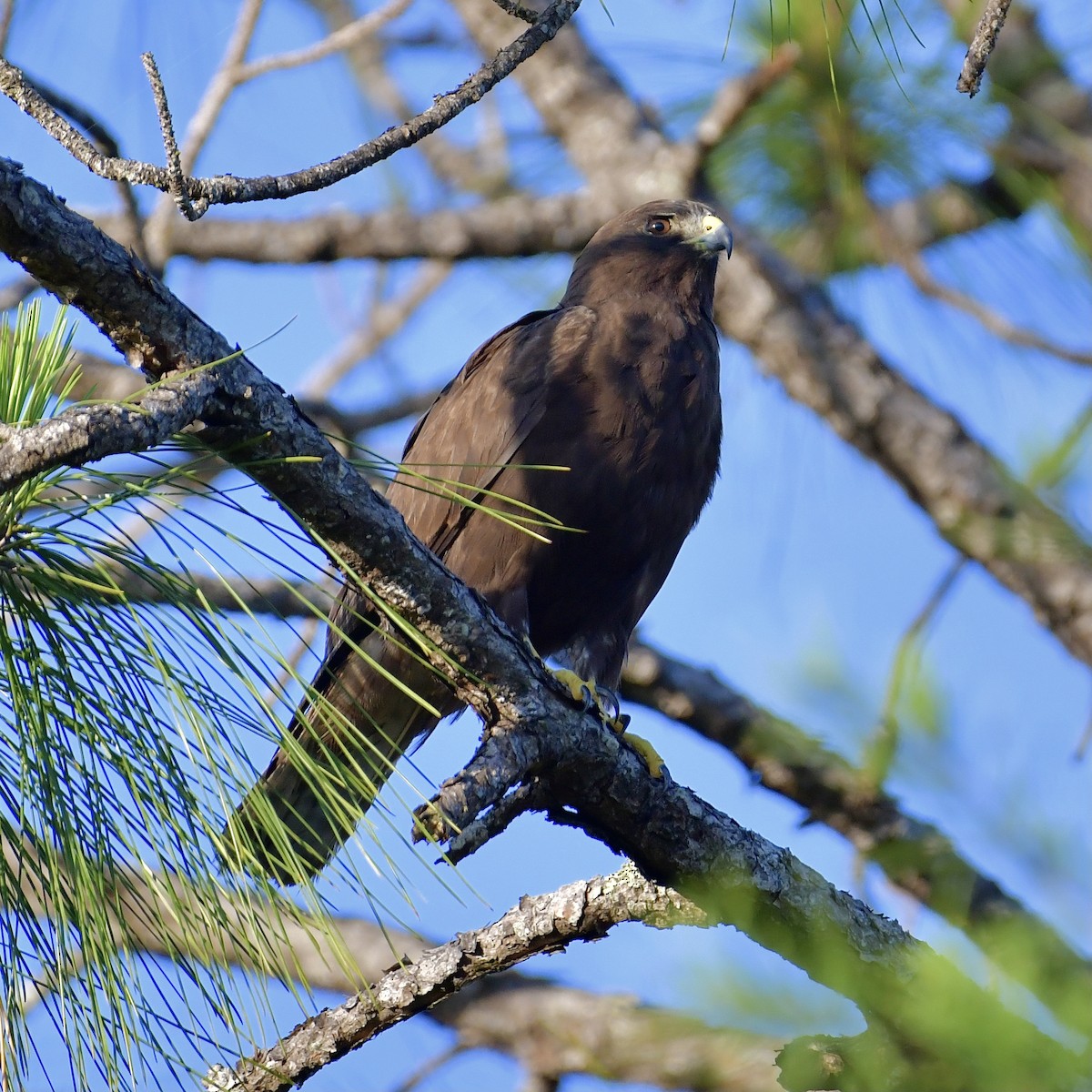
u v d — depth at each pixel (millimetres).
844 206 10938
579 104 12977
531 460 10031
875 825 10500
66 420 4637
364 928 11055
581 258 11617
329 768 6332
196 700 5160
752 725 11281
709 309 10930
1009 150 10438
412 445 11352
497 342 11031
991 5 5762
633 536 10242
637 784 7059
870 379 11422
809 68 10445
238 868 5125
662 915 7203
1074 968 4531
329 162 5344
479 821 6199
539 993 10070
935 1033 4422
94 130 8445
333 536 6113
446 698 9789
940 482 10984
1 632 5137
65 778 5195
